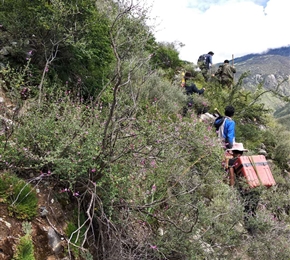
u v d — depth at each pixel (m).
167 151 3.51
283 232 3.86
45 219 2.69
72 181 2.86
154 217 3.25
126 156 3.04
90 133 2.93
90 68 5.17
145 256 2.94
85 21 4.69
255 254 3.56
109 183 3.01
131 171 3.11
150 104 5.64
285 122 12.02
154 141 3.21
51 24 4.38
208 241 3.57
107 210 3.02
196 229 3.27
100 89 5.04
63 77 4.79
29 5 4.42
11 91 3.62
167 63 11.35
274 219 4.16
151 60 9.02
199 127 4.94
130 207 3.13
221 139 5.45
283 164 8.74
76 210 2.99
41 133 3.02
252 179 4.89
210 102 9.19
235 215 3.76
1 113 3.41
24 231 2.49
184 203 3.43
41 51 4.54
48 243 2.58
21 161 2.91
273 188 4.82
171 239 3.22
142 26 3.88
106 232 2.87
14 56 4.43
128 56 3.79
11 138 3.08
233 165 5.10
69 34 4.32
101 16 5.06
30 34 4.55
